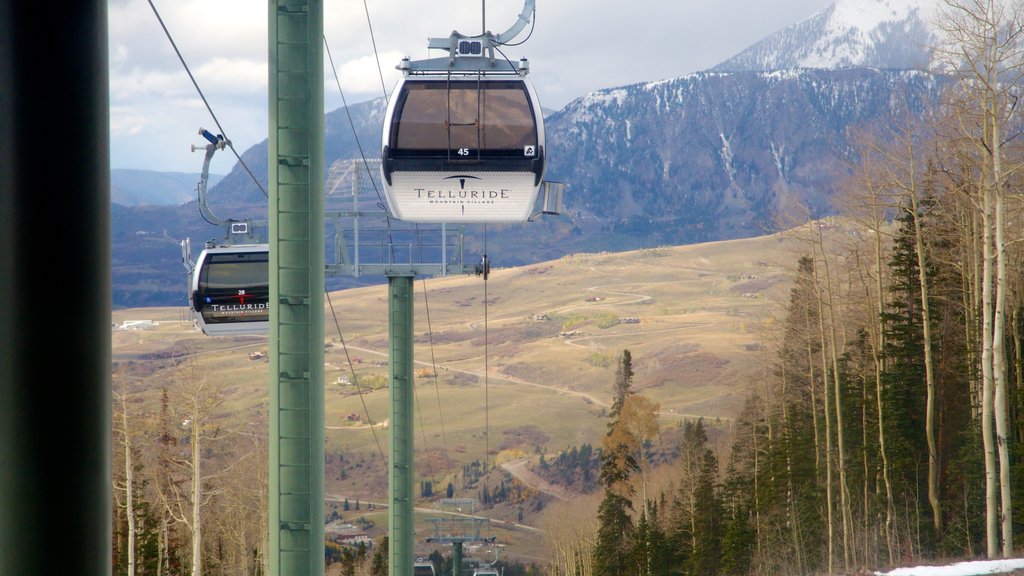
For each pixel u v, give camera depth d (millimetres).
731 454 95438
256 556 75875
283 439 12141
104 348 4812
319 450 12234
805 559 62219
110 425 4875
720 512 82750
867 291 70312
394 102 21406
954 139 48500
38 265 4613
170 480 61906
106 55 4879
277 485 12133
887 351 60719
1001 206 41344
